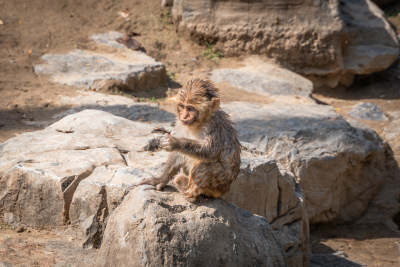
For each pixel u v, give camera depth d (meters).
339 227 11.65
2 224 6.68
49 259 5.50
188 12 16.22
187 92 4.98
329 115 12.11
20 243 5.90
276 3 15.80
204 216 5.09
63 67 13.12
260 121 11.41
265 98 13.50
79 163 6.75
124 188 5.96
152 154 7.34
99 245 6.12
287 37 15.77
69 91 11.97
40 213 6.52
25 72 12.68
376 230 11.55
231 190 7.09
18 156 7.02
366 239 11.10
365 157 11.41
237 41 16.06
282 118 11.71
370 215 12.06
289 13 15.84
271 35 15.83
